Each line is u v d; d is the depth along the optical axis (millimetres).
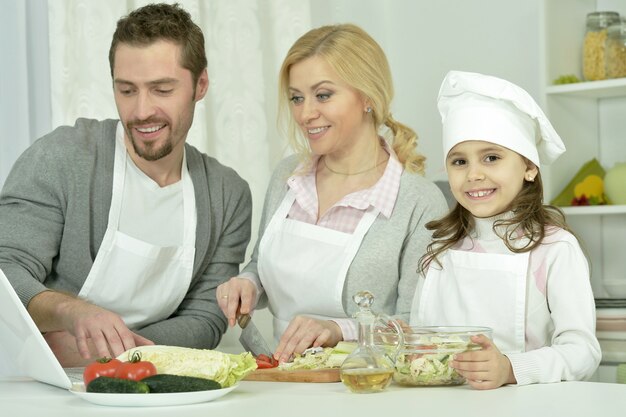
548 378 1613
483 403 1373
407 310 2213
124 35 2252
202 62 2377
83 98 3023
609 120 3461
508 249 1911
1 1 2969
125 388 1420
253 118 3506
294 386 1653
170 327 2322
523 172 1928
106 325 1852
